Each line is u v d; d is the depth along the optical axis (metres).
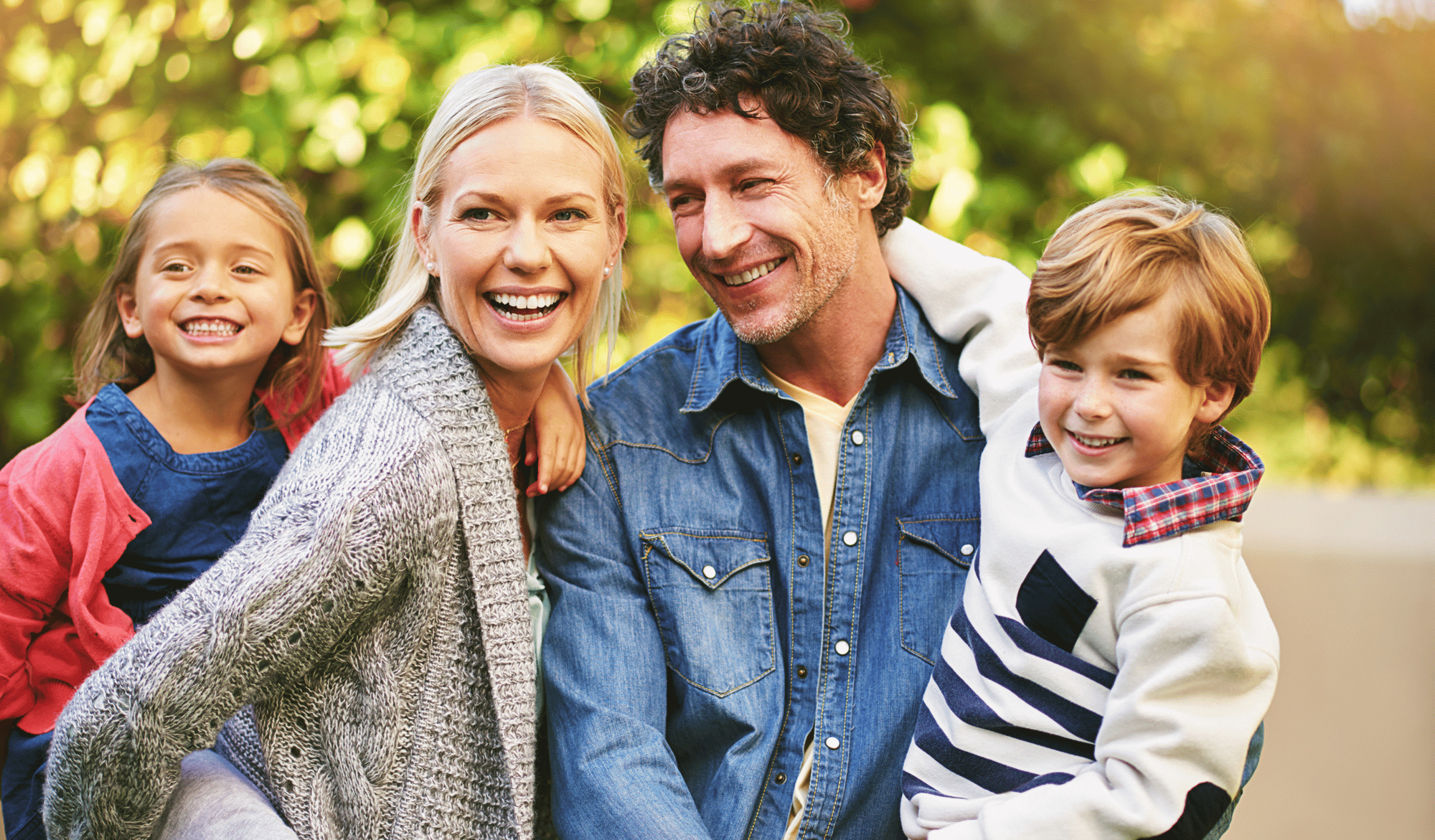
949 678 1.55
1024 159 3.64
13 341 3.41
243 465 1.95
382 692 1.50
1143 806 1.31
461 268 1.59
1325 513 7.62
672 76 1.73
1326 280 5.86
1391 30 5.29
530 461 1.79
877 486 1.79
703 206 1.74
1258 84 4.43
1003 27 3.44
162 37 3.23
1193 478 1.49
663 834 1.55
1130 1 3.95
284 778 1.48
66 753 1.37
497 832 1.55
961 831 1.41
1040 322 1.46
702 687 1.72
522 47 3.08
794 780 1.70
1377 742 3.79
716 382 1.88
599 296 1.84
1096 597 1.41
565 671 1.72
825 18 1.81
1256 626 1.37
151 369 2.05
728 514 1.82
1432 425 6.55
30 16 3.33
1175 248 1.38
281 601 1.38
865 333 1.84
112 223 3.33
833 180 1.74
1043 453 1.58
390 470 1.46
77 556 1.77
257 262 1.93
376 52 3.06
